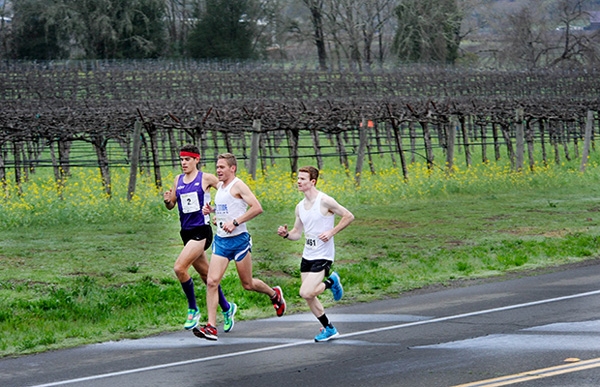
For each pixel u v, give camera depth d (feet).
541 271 50.39
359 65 262.67
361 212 84.69
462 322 34.76
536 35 313.73
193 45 312.50
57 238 65.87
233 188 33.86
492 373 25.55
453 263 53.62
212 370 27.55
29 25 309.01
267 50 333.62
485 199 96.17
